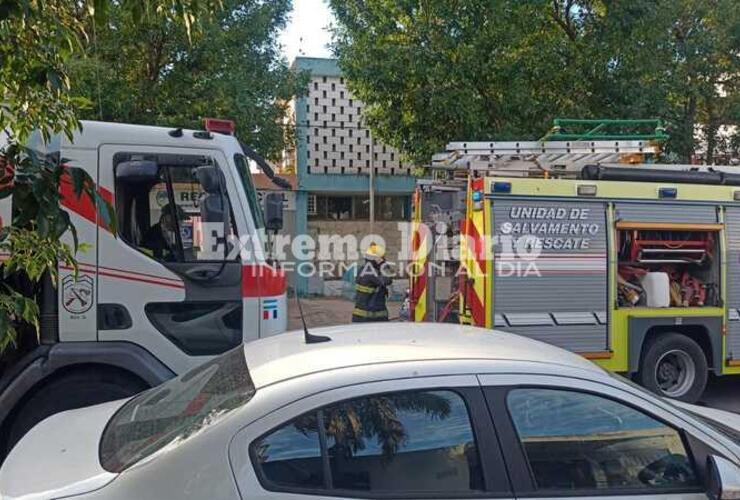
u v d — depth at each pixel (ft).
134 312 15.37
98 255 15.11
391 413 8.02
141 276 15.42
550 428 8.32
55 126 9.46
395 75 35.42
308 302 51.06
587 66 35.96
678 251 23.85
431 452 7.94
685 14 38.06
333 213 58.29
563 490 8.05
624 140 26.45
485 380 8.36
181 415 8.65
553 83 36.50
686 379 23.88
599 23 36.42
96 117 30.35
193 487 7.36
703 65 39.01
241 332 16.06
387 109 37.58
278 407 7.79
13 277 14.88
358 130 56.18
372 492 7.64
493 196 21.68
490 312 21.63
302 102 54.95
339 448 7.76
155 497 7.36
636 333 23.04
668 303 23.47
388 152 56.65
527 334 21.94
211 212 15.88
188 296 15.71
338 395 7.95
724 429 10.09
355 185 56.39
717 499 8.04
